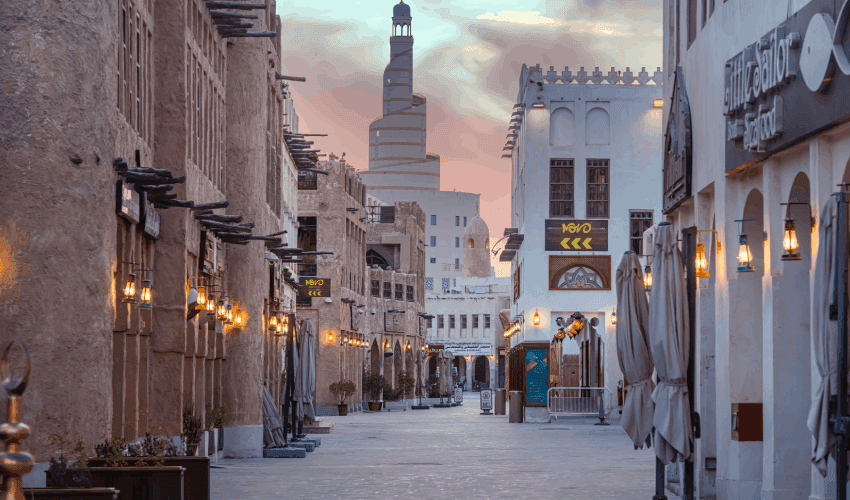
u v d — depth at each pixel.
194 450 20.22
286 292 46.31
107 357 14.21
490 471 22.50
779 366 14.39
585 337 48.97
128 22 18.12
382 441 34.16
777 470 14.35
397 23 167.00
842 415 11.03
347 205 66.06
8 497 6.50
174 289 20.95
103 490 9.88
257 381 28.28
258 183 28.92
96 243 13.95
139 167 17.06
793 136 13.13
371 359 77.62
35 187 13.34
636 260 16.59
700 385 18.03
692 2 19.47
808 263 14.37
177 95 21.00
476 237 116.94
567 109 47.22
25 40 13.42
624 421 16.33
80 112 13.79
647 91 47.12
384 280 78.81
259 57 28.95
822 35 12.05
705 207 18.52
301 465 24.73
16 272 13.15
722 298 16.61
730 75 15.82
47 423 13.09
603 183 47.00
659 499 16.30
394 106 166.62
